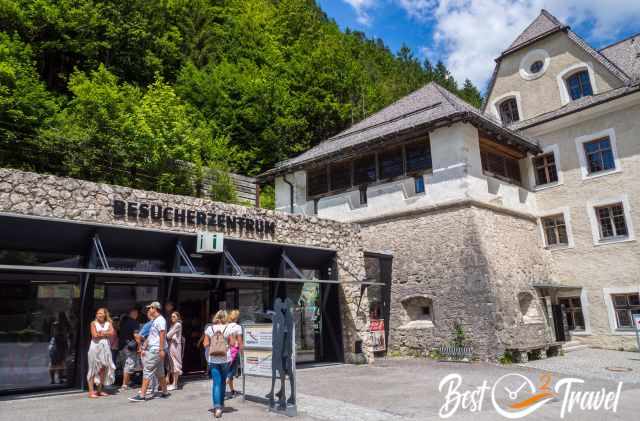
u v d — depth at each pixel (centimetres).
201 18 3794
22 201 879
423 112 1878
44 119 1988
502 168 1920
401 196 1767
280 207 2245
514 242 1766
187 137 2278
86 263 986
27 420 656
